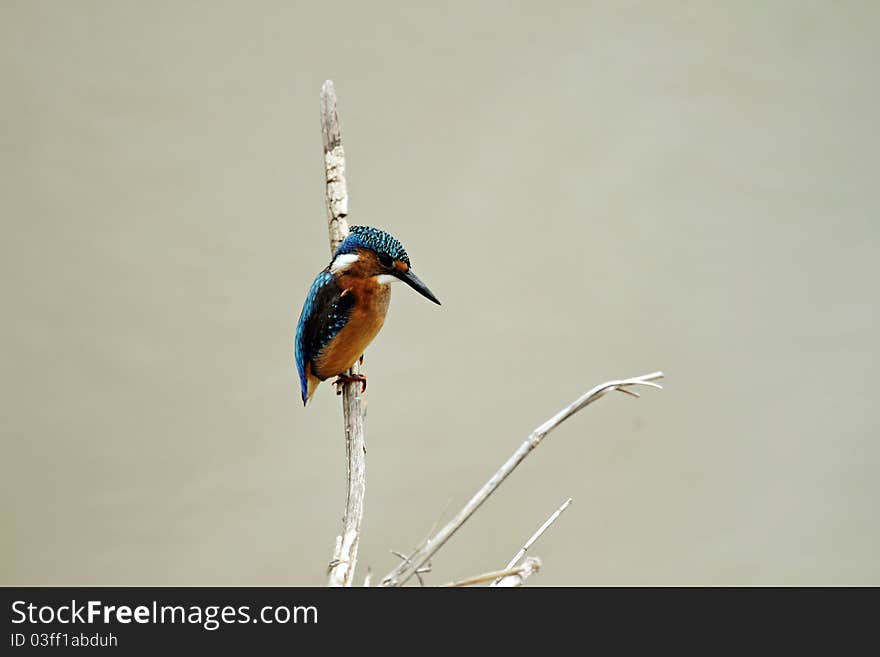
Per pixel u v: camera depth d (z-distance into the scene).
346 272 4.73
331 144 5.05
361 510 4.10
